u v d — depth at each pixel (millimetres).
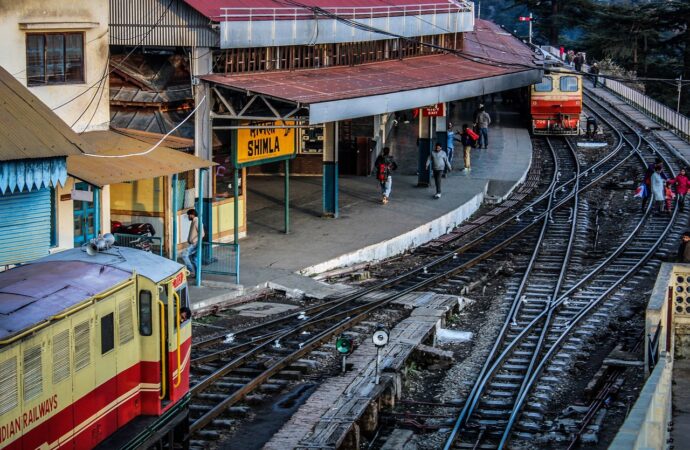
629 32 84500
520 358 22359
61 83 25203
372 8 38062
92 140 25219
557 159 47875
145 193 28453
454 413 19266
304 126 29219
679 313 20656
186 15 28594
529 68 43094
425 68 39531
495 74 40312
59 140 21234
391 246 32219
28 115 21344
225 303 25203
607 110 62844
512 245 33688
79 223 25062
